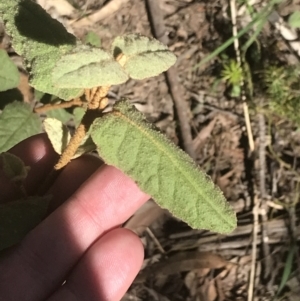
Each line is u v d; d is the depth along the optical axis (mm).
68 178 122
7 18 88
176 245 172
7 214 99
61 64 67
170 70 177
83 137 90
